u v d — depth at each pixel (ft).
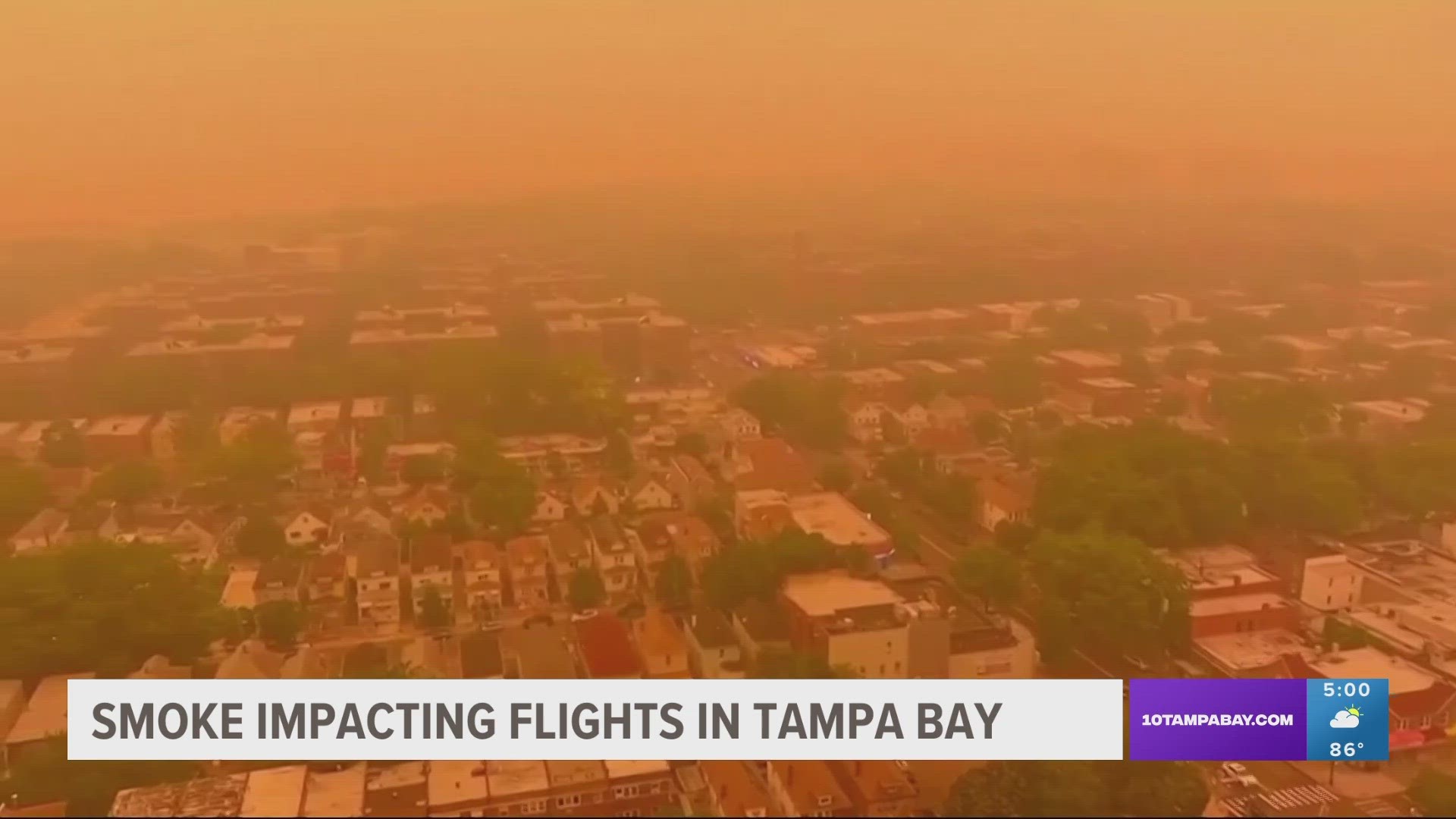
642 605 406.41
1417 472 507.71
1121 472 474.08
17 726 322.96
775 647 345.31
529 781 275.39
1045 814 262.67
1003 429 638.53
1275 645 369.30
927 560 464.24
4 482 529.45
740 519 489.26
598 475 566.36
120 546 403.34
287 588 410.72
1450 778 286.46
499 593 411.34
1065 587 380.78
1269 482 483.51
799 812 264.52
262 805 262.26
